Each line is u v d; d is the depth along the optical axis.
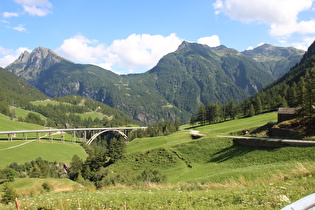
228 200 14.10
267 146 56.50
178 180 53.44
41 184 53.62
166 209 13.87
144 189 27.20
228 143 69.81
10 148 126.94
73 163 108.56
